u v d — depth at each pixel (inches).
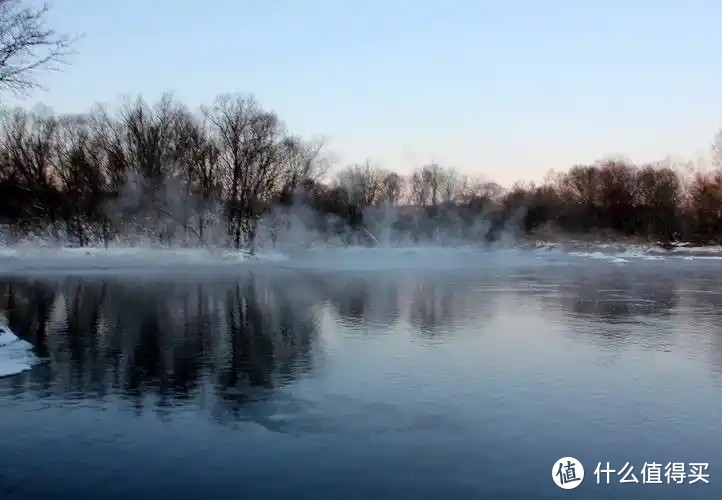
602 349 721.0
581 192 3368.6
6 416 486.9
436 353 699.4
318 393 548.1
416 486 371.2
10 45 698.2
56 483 372.5
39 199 2378.2
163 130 2361.0
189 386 568.1
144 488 366.6
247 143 2288.4
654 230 2977.4
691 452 424.5
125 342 752.3
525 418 486.6
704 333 818.8
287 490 365.4
